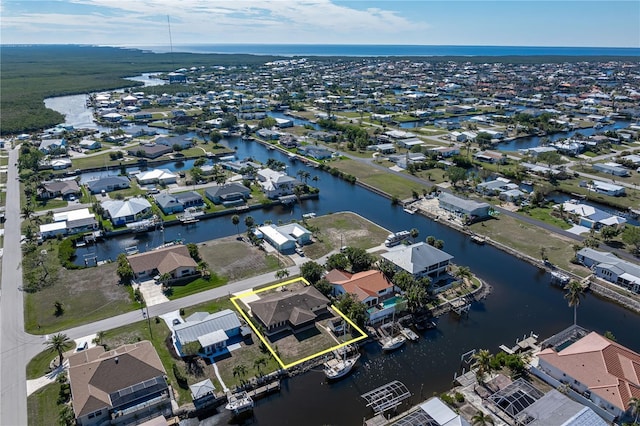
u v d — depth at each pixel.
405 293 97.19
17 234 132.12
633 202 158.50
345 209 157.62
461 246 128.50
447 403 71.38
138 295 98.75
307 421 69.25
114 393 68.81
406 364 81.50
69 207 153.50
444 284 106.75
